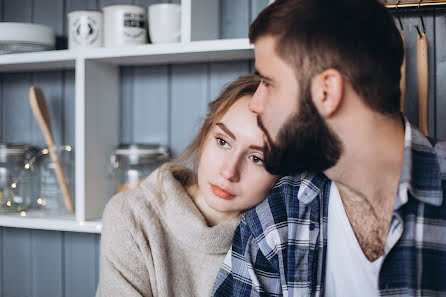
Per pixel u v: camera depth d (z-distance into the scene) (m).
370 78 0.60
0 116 1.60
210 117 0.96
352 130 0.62
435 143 0.74
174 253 0.95
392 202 0.69
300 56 0.60
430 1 1.05
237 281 0.84
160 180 0.99
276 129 0.64
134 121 1.44
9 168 1.42
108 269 0.91
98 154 1.32
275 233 0.82
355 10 0.60
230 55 1.22
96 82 1.32
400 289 0.70
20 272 1.60
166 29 1.21
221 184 0.83
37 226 1.28
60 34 1.51
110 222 0.94
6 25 1.30
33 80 1.55
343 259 0.75
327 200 0.78
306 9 0.60
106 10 1.26
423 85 1.06
